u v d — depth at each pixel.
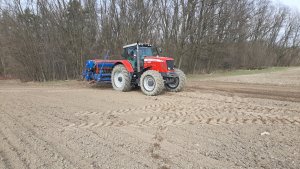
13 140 4.55
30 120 5.83
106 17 19.84
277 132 4.96
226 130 5.09
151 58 9.96
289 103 7.88
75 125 5.46
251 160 3.73
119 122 5.71
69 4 18.30
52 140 4.55
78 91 10.82
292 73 24.14
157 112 6.66
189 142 4.45
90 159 3.79
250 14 36.47
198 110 6.85
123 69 10.67
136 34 20.17
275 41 57.78
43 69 18.41
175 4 23.20
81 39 18.72
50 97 9.08
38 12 17.81
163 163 3.65
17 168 3.53
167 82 10.23
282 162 3.66
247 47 39.78
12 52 18.12
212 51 27.89
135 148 4.20
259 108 7.08
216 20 26.38
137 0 20.19
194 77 20.80
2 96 9.30
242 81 16.06
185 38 24.16
